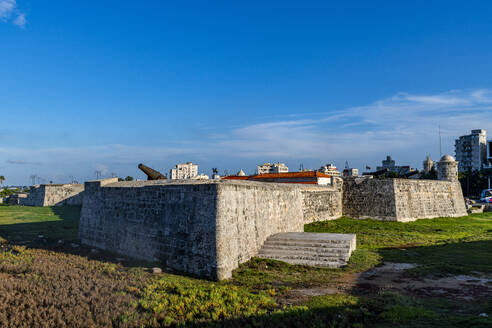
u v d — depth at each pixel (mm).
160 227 15047
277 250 16453
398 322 8156
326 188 34938
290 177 47500
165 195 15031
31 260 14672
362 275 13219
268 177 49406
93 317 8664
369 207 35344
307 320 8445
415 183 36406
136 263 15078
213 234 12734
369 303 9625
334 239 17266
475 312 8531
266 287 11547
